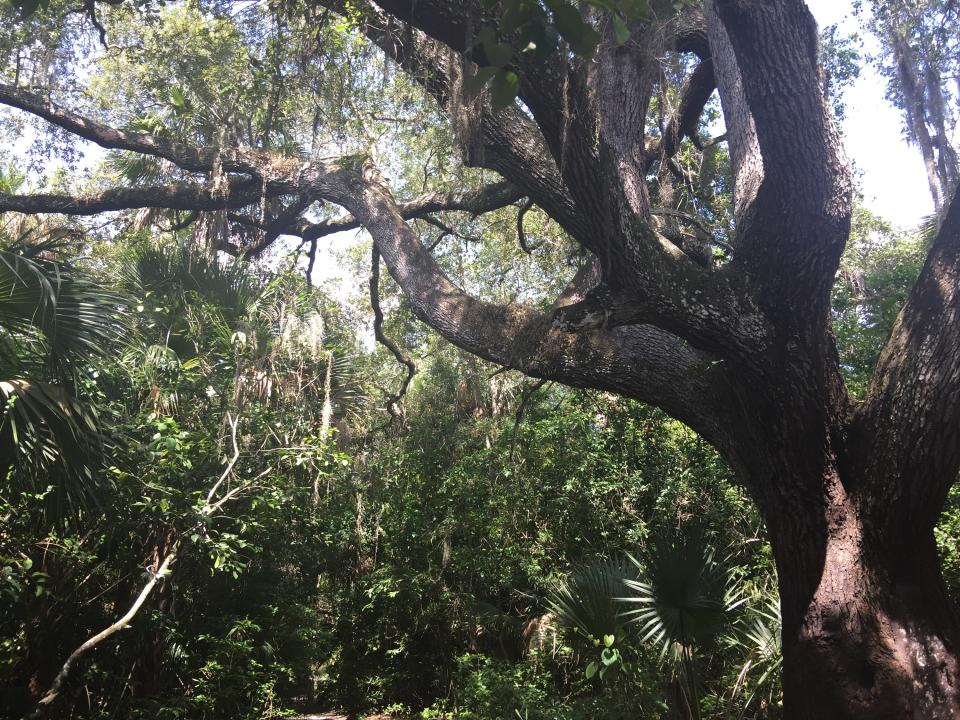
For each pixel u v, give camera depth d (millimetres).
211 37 9992
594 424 12406
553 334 6156
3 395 5520
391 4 4176
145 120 10664
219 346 10000
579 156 4777
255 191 9383
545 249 13117
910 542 5059
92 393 7117
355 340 13883
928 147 10195
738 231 5965
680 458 11406
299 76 7918
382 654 13258
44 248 6105
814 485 5301
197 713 9102
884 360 5219
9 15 9195
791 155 4961
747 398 5438
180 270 10523
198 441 8680
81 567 8242
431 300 6871
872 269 12156
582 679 8938
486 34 2604
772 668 6816
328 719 12234
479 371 13602
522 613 12000
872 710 4805
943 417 4840
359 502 12625
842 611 5031
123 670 8625
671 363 5898
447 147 9727
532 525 12320
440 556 12812
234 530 9336
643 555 6930
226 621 9703
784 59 4887
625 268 4969
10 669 7840
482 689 9258
